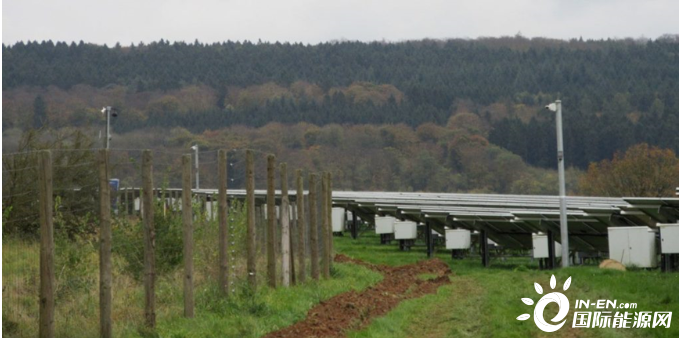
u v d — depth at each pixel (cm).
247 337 2000
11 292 2172
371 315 2383
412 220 4975
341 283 3108
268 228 2791
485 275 3650
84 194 3366
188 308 2208
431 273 3750
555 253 4131
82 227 2667
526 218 3822
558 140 3712
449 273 3819
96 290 2408
